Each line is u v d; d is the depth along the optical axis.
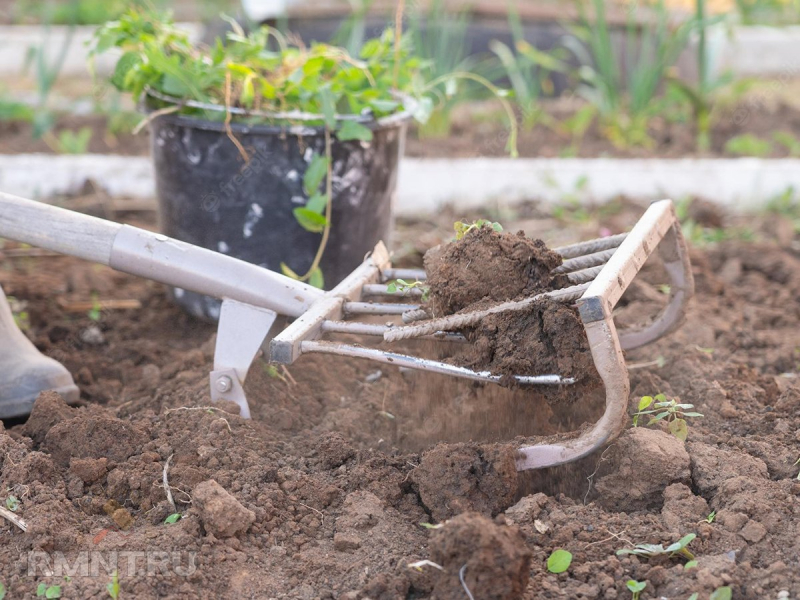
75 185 3.60
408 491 1.78
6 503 1.65
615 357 1.56
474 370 1.70
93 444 1.81
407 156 4.11
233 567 1.56
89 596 1.46
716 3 6.16
